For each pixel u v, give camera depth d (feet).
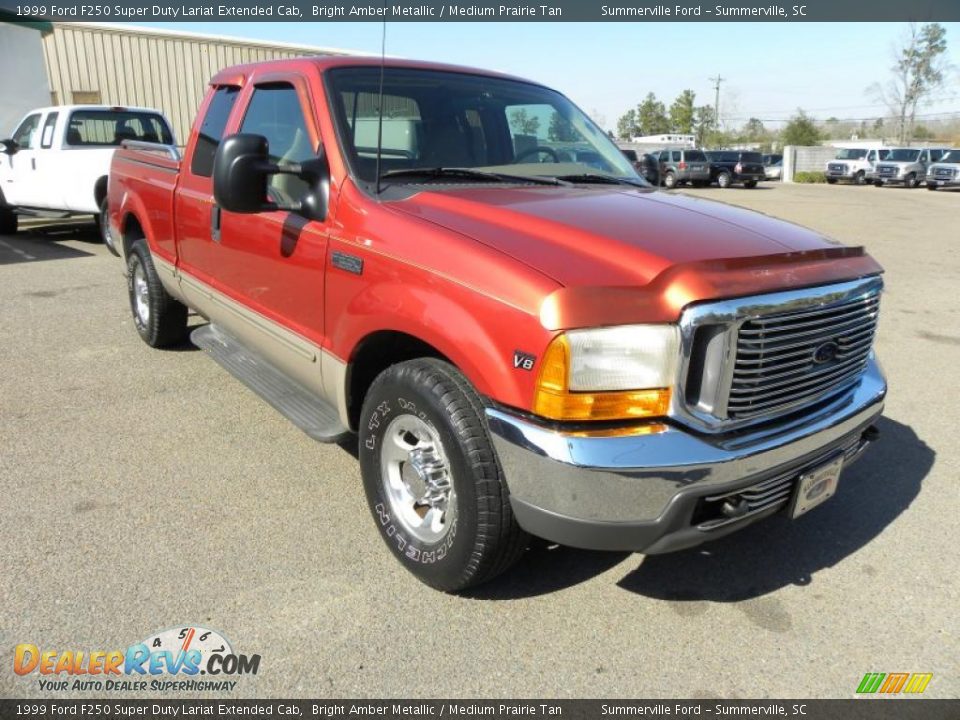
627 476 7.63
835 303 8.88
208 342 15.33
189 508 11.58
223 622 9.02
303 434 14.39
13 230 41.24
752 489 8.38
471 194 10.32
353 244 10.02
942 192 105.81
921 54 206.59
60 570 9.87
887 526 11.83
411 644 8.82
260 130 12.78
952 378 19.24
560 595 9.83
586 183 12.05
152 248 17.28
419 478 9.67
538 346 7.68
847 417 9.34
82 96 66.23
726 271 8.11
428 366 9.14
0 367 17.71
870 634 9.31
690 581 10.25
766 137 291.79
